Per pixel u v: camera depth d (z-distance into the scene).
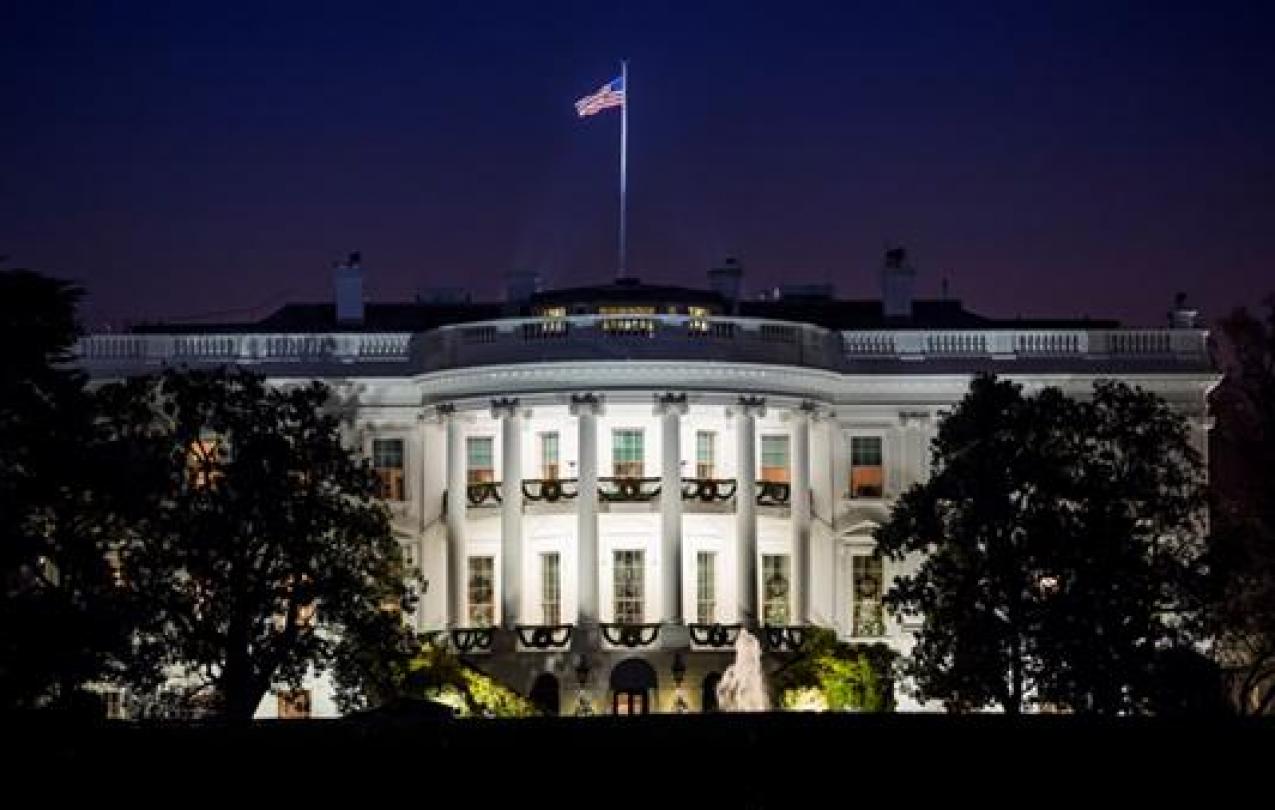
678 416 121.88
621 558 123.00
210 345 128.12
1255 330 131.38
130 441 102.31
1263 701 111.00
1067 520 108.44
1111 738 85.75
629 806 83.19
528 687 119.81
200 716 109.50
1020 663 107.56
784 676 119.12
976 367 128.12
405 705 100.25
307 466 109.56
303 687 121.44
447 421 124.88
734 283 134.75
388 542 110.31
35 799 82.69
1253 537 118.62
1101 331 129.00
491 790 83.12
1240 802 84.88
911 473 127.75
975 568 108.38
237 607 107.00
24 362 95.81
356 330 133.38
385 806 82.81
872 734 85.19
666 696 119.50
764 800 83.56
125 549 107.31
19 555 94.25
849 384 127.69
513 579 122.00
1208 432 129.75
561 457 124.00
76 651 93.44
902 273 134.88
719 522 123.12
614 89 128.12
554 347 121.94
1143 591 107.94
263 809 82.56
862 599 127.25
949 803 84.50
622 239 130.25
